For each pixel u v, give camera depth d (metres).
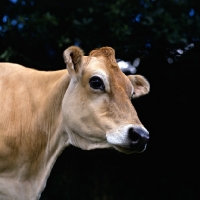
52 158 7.58
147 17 11.47
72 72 6.74
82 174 14.30
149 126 13.84
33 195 7.55
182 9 12.36
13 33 12.27
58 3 12.44
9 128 7.36
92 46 11.97
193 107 13.74
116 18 11.53
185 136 14.10
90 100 6.74
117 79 6.75
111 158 14.36
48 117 7.51
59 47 12.34
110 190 14.32
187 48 12.53
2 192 7.41
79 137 7.05
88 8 11.92
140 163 14.40
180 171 14.42
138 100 13.40
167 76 13.22
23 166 7.46
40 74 7.80
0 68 7.92
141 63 12.95
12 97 7.57
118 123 6.44
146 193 14.53
